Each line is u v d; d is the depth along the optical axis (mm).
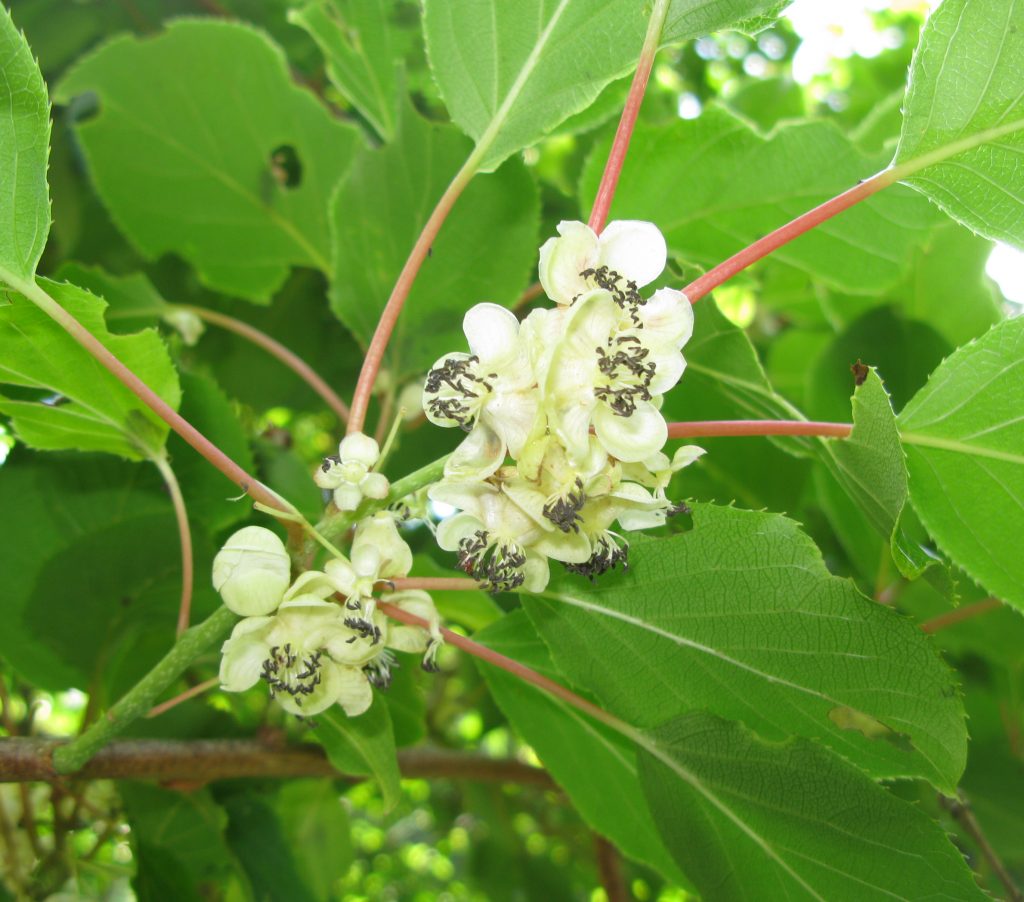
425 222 219
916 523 210
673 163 227
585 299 120
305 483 250
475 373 125
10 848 227
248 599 133
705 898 174
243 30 263
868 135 253
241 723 241
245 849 235
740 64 396
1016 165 145
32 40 307
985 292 267
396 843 805
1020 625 276
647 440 124
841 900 163
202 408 212
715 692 162
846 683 152
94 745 150
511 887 424
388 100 249
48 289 141
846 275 239
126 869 246
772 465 270
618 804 214
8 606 217
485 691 356
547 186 293
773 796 162
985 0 139
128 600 205
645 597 156
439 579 138
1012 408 149
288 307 322
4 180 135
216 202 286
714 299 162
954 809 243
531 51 161
